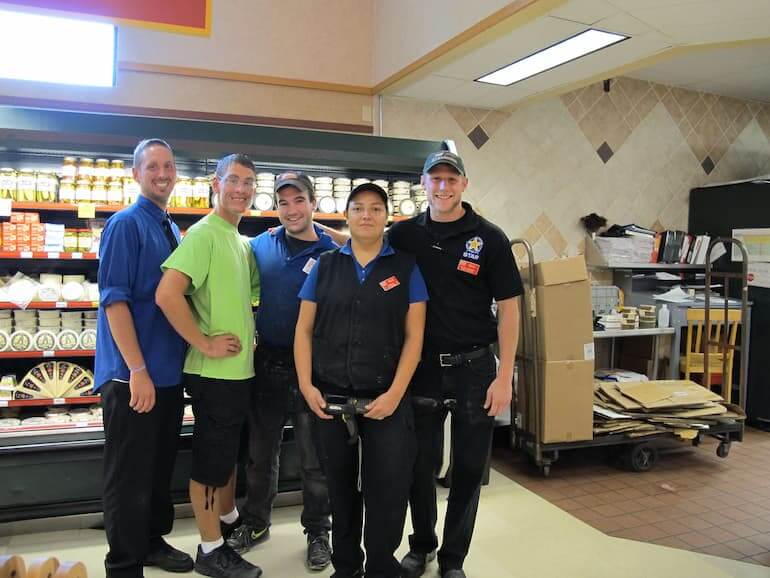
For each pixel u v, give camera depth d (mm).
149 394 2143
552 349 3572
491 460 4027
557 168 4910
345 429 2113
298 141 3154
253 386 2604
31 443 2752
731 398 5078
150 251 2225
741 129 5703
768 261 4789
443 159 2197
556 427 3602
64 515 2822
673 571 2582
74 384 3018
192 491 2414
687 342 4668
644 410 3850
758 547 2826
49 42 3320
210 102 3859
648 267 4953
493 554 2705
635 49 3258
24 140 2732
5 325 2982
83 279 3139
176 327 2168
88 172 3014
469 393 2246
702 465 3977
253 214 3266
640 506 3299
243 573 2400
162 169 2256
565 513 3182
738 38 3125
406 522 3023
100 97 3574
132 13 3564
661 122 5324
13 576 1192
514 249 4773
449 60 3463
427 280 2248
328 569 2541
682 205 5473
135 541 2197
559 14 2795
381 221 2139
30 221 2941
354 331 2080
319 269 2186
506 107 4578
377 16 4215
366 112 4285
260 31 3957
